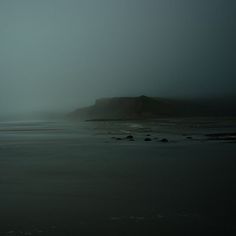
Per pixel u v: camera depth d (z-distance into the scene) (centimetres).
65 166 1856
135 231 740
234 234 711
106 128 8519
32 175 1531
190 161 2012
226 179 1358
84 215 860
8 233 736
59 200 1027
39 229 759
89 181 1354
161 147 3073
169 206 934
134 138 4425
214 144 3353
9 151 2923
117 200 1015
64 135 5716
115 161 2073
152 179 1382
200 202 971
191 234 715
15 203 991
